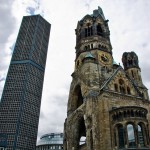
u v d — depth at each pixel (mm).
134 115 59969
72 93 85250
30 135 131125
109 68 85875
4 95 139250
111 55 92438
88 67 79812
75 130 75000
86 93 73312
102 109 65375
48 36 183500
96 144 59625
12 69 150000
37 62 158875
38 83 151250
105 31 101000
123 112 60906
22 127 129625
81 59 90125
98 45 92438
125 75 80062
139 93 78250
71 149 72812
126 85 77625
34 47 163250
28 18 183875
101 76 79188
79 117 74000
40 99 147375
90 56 83375
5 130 127125
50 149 189250
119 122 60188
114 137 59531
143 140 58250
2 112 133125
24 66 150875
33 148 129375
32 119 136500
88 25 101812
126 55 102250
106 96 68250
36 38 169875
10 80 145000
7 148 121250
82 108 72250
